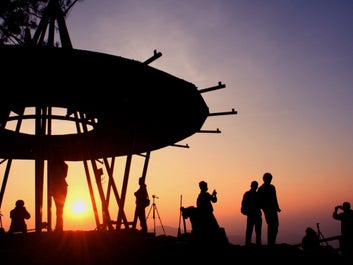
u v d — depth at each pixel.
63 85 8.70
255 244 10.16
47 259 6.98
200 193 9.66
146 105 9.84
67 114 12.08
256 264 8.54
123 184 10.41
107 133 11.92
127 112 10.25
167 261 7.71
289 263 8.98
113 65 8.25
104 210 10.05
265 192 10.05
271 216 9.86
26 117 10.39
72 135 12.68
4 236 7.94
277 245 10.23
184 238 9.45
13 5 10.69
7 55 7.62
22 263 6.69
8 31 10.78
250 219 10.23
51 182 8.80
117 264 7.18
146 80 8.78
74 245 7.61
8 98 9.46
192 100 10.09
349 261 9.66
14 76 8.13
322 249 10.06
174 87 9.41
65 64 7.95
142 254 7.70
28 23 11.16
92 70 8.18
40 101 9.73
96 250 7.62
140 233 9.82
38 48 7.76
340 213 10.93
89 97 9.48
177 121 10.96
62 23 10.91
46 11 10.98
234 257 8.62
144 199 12.88
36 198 9.24
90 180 11.87
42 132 10.38
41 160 10.05
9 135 12.02
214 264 8.11
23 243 7.57
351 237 10.41
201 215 9.28
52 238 7.77
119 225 10.16
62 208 8.65
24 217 11.48
